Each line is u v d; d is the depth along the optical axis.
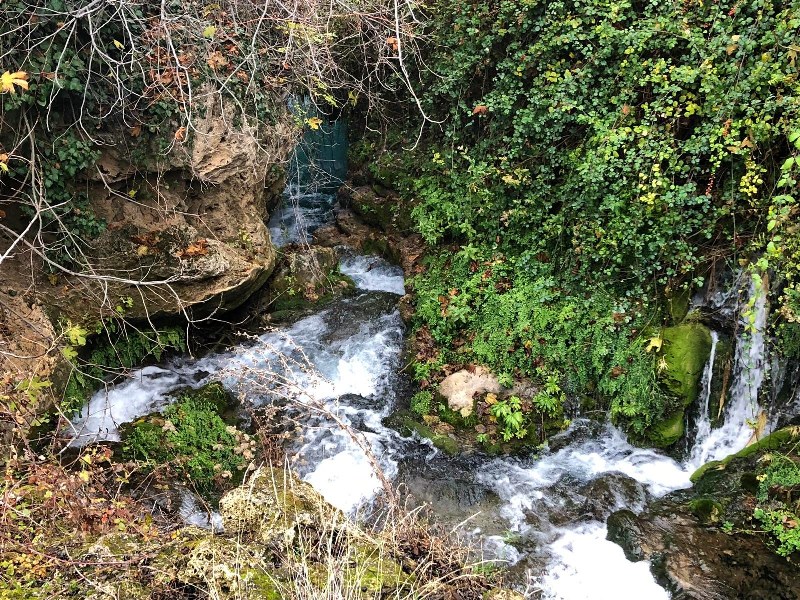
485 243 8.05
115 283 6.34
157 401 6.43
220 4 6.49
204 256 6.82
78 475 3.67
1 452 4.21
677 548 4.98
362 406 6.87
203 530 3.64
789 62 5.29
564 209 7.04
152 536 3.40
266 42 6.94
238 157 7.21
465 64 8.07
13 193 5.52
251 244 7.66
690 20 6.05
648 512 5.50
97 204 6.32
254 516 3.42
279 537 3.24
